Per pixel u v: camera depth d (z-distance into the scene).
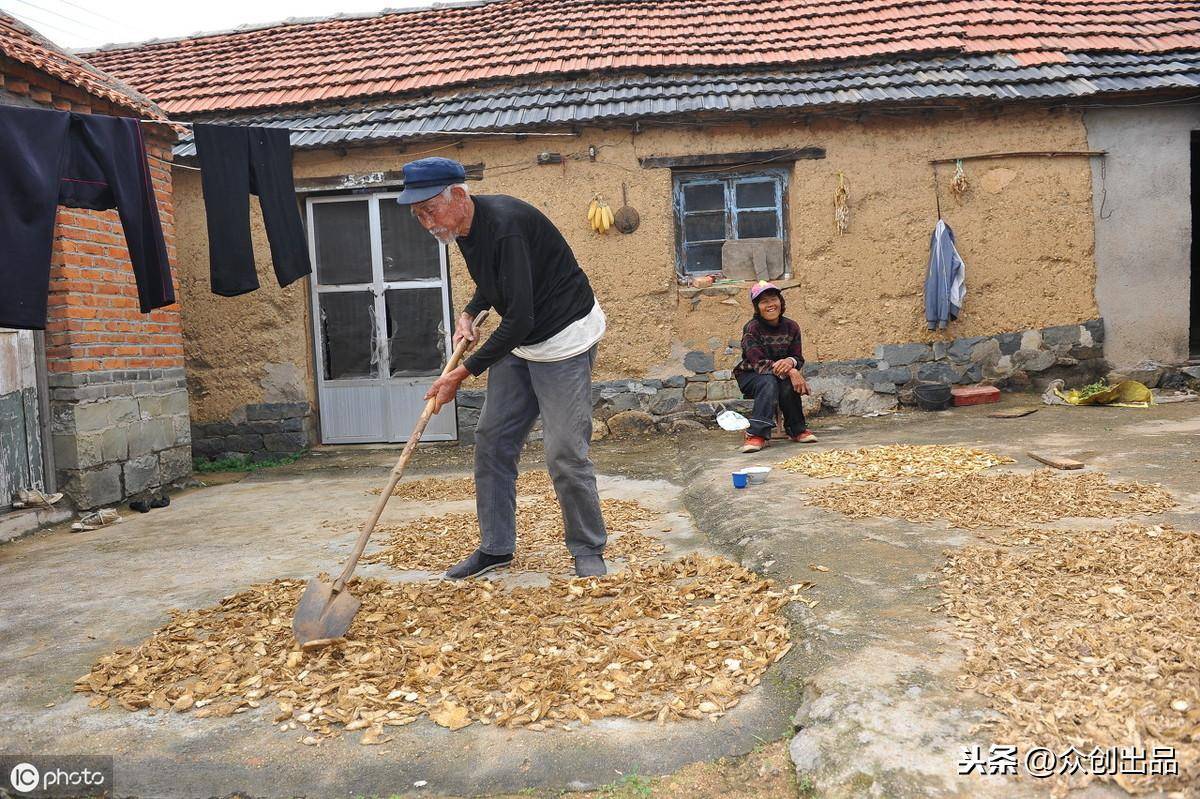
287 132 5.95
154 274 4.93
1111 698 2.23
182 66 10.70
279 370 8.95
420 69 9.58
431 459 8.28
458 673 2.80
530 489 6.25
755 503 4.94
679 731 2.43
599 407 8.80
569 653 2.88
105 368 6.43
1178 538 3.54
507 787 2.26
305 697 2.70
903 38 9.21
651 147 8.57
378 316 9.10
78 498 6.13
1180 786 1.90
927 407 8.52
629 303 8.70
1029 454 5.81
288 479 7.62
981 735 2.15
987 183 8.63
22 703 2.82
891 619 2.94
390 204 8.98
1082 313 8.73
